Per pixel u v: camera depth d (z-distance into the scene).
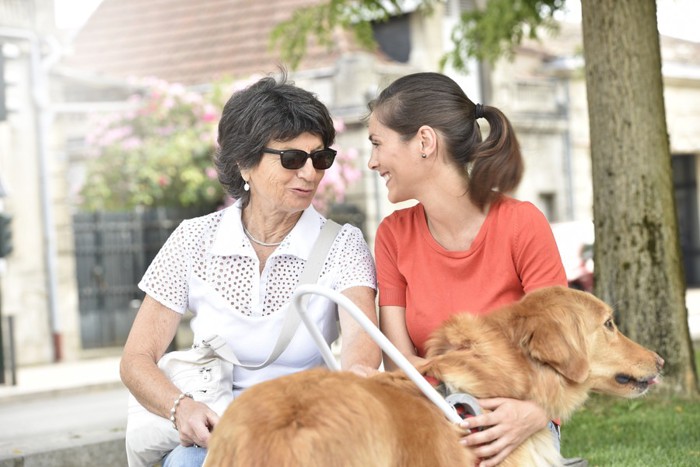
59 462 5.90
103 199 18.12
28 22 15.34
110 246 16.50
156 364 3.74
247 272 3.82
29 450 5.87
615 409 7.19
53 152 15.69
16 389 12.47
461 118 3.74
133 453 3.70
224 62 20.38
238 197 3.96
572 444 6.29
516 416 3.19
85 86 18.33
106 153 18.16
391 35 20.78
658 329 7.34
